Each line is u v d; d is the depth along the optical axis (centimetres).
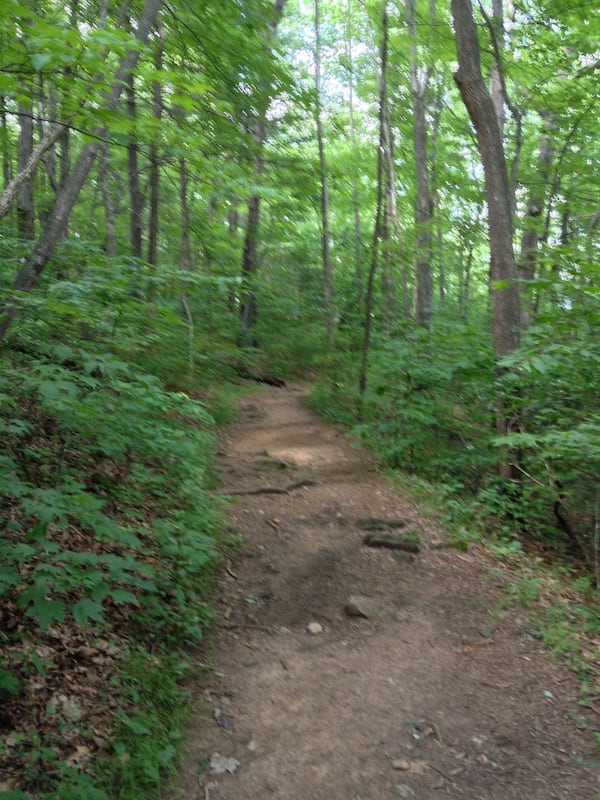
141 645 393
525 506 729
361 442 929
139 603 428
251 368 1596
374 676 406
